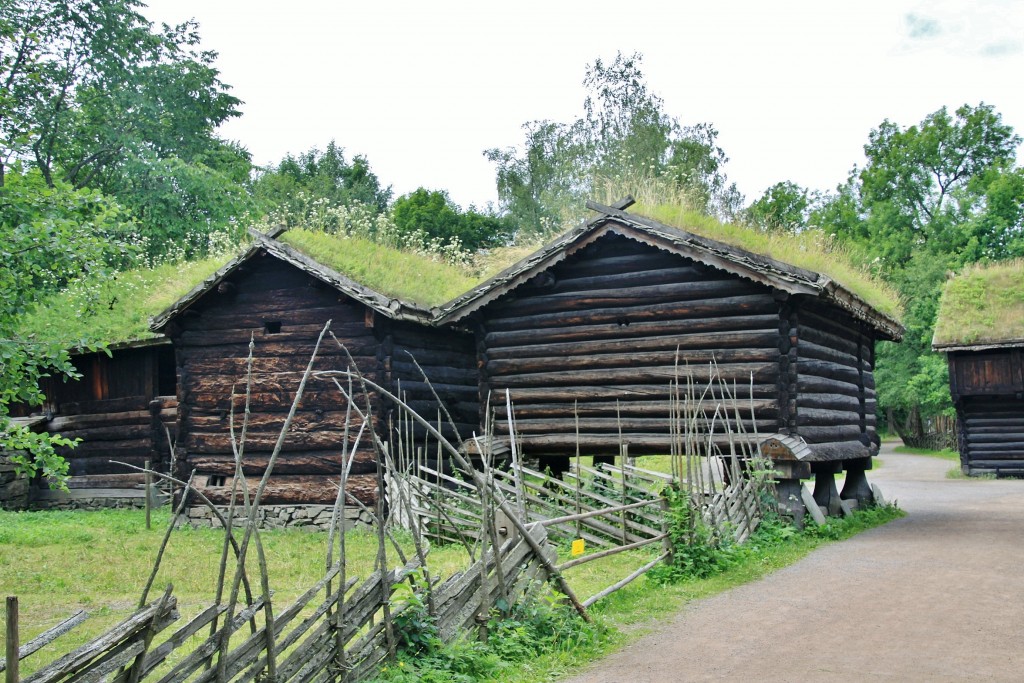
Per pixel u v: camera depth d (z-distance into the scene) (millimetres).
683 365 14984
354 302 17031
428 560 12375
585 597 9305
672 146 42375
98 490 21609
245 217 25766
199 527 17266
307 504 16844
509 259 20359
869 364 18906
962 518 17109
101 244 12125
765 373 14383
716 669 6902
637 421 15234
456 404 18875
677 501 10789
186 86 39031
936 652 7211
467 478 16938
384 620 6453
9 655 4277
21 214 12031
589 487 14672
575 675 6902
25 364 11688
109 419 21656
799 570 11117
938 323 31203
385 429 16578
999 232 49562
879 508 17984
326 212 22234
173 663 7750
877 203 57750
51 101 35562
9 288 11547
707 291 14945
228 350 17859
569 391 15773
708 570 10570
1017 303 30734
